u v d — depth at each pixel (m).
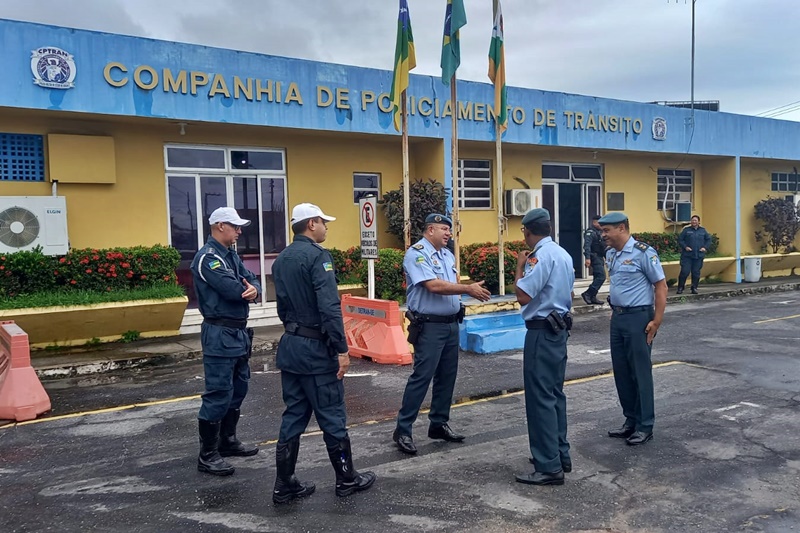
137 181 10.66
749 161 19.83
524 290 4.45
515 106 13.81
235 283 4.70
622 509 4.11
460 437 5.45
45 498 4.43
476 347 9.31
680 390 7.06
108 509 4.23
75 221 10.13
